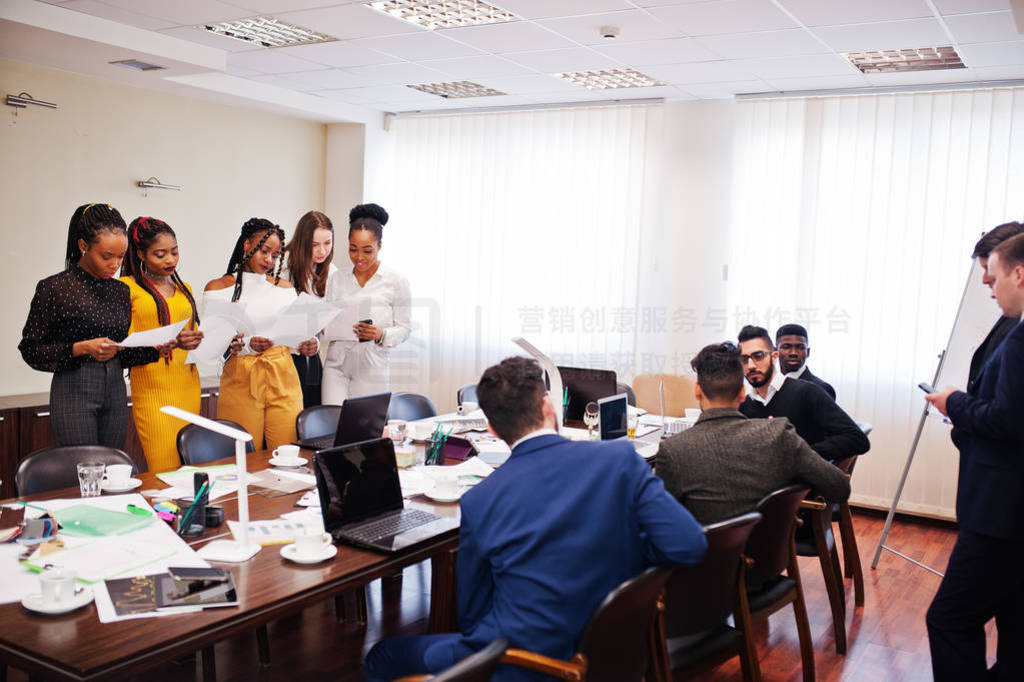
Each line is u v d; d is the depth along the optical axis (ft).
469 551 6.76
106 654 5.65
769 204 20.27
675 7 14.17
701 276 21.12
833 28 14.83
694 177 21.11
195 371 13.20
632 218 22.04
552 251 23.15
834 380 19.71
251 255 13.62
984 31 14.47
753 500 8.94
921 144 18.62
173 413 7.77
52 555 7.37
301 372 17.04
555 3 14.28
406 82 21.17
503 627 6.43
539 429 6.94
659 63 17.95
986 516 8.57
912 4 13.29
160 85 20.16
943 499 18.63
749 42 16.05
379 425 11.13
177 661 10.77
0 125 17.65
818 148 19.69
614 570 6.56
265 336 13.42
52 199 18.72
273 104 22.33
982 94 17.98
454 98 22.90
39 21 15.24
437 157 24.81
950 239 18.40
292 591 6.89
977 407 8.57
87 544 7.69
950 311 18.45
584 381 14.96
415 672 7.20
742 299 20.70
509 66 19.02
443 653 6.66
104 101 19.60
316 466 8.24
